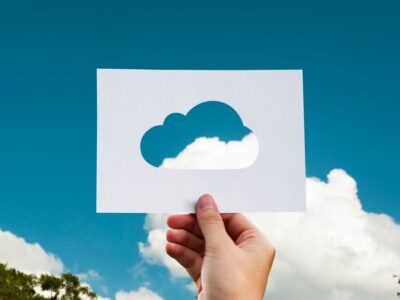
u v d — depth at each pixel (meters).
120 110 1.19
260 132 1.20
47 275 10.68
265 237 1.33
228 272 1.19
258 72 1.21
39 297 10.46
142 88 1.20
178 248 1.56
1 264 10.63
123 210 1.16
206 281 1.21
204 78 1.21
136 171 1.18
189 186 1.19
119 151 1.18
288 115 1.20
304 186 1.17
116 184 1.17
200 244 1.56
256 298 1.19
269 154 1.19
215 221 1.19
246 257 1.23
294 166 1.18
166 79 1.21
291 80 1.21
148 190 1.18
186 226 1.57
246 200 1.18
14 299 10.06
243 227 1.40
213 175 1.19
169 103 1.20
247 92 1.21
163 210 1.17
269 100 1.20
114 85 1.20
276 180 1.18
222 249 1.20
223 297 1.18
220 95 1.21
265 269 1.24
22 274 10.70
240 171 1.19
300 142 1.19
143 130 1.19
